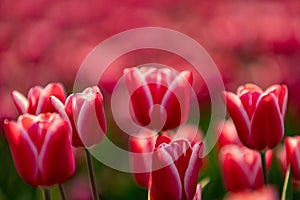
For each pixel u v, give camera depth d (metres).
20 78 1.86
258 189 1.03
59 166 0.93
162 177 0.90
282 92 1.00
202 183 1.05
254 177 1.03
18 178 1.47
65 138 0.92
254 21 2.21
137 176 1.01
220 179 1.24
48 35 2.19
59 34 2.23
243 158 1.02
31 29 2.29
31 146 0.92
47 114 0.94
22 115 0.93
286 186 1.00
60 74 1.83
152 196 0.91
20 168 0.93
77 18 2.40
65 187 1.49
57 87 0.98
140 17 2.26
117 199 1.43
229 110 1.00
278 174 1.31
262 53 1.96
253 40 2.02
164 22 2.26
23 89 1.85
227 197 1.03
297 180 1.03
